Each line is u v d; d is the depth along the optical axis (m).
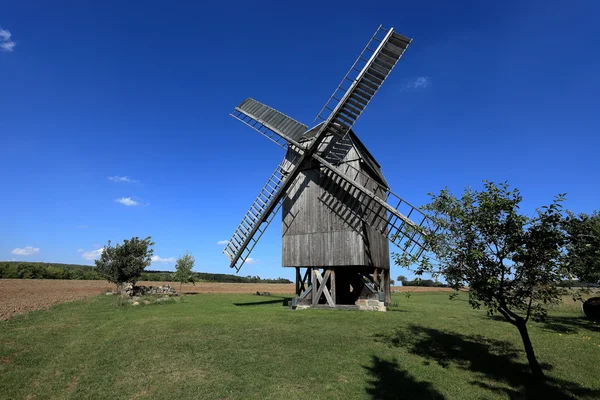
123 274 30.61
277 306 23.23
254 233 23.59
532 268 8.47
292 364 9.90
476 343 12.97
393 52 19.62
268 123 23.14
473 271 9.00
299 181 23.47
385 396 7.92
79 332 13.83
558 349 12.34
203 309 20.83
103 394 8.05
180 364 9.92
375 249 22.70
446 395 8.09
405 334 13.89
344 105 20.36
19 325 14.86
